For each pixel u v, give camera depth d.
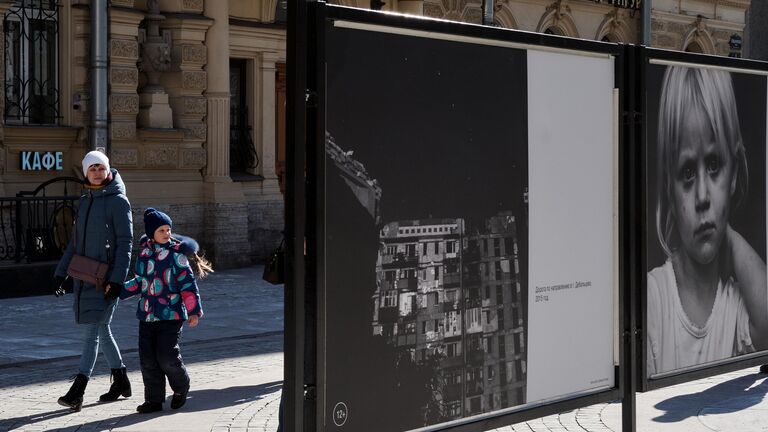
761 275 7.69
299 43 4.71
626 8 28.53
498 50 5.66
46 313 14.45
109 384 9.71
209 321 13.89
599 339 6.40
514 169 5.78
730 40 32.00
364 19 4.92
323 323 4.84
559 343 6.12
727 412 8.29
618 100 6.43
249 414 8.40
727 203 7.34
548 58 5.98
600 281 6.39
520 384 5.89
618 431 7.73
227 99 20.16
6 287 15.77
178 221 19.53
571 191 6.16
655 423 7.90
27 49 17.75
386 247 5.11
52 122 18.14
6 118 17.48
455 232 5.45
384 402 5.15
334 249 4.89
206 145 19.97
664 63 6.78
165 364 8.44
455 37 5.37
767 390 9.12
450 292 5.45
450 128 5.40
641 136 6.61
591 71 6.28
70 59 18.20
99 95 18.23
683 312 7.01
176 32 19.56
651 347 6.77
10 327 13.26
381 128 5.06
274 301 15.95
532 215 5.91
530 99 5.87
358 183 4.97
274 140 21.70
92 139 18.27
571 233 6.17
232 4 20.80
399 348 5.20
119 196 8.67
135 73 18.80
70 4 18.16
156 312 8.42
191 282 8.47
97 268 8.52
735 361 7.46
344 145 4.91
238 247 20.17
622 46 6.44
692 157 7.04
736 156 7.42
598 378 6.41
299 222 4.73
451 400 5.49
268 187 21.44
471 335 5.57
